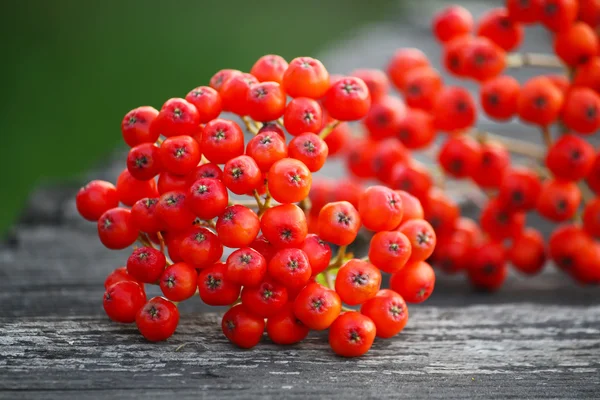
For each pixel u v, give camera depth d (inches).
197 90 15.3
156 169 15.2
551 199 16.6
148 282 15.3
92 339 15.4
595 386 14.9
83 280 16.7
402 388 14.7
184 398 14.5
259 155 14.9
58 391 14.5
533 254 17.1
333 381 14.8
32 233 18.1
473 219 19.0
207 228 15.4
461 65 16.9
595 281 17.0
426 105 17.4
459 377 15.0
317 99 15.6
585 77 16.6
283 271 14.8
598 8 16.6
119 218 15.3
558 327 16.0
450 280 17.5
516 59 17.0
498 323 16.1
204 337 15.5
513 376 15.0
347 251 17.8
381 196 15.1
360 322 15.1
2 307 16.0
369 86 17.6
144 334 15.2
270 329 15.3
